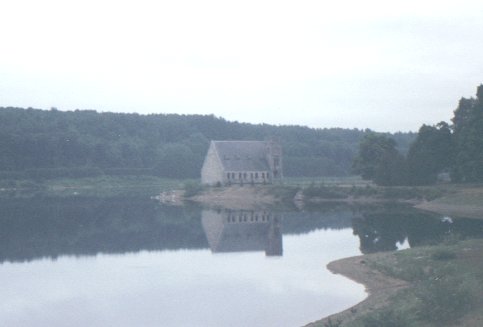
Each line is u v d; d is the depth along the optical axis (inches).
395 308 1551.4
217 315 1825.8
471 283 1596.9
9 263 2719.0
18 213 4972.9
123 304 1975.9
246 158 7332.7
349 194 6023.6
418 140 6117.1
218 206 5772.6
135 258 2849.4
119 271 2522.1
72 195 7514.8
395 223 3937.0
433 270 2069.4
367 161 6496.1
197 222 4350.4
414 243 3024.1
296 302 1953.7
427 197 5388.8
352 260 2593.5
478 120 5580.7
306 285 2190.0
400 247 2928.2
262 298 2017.7
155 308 1920.5
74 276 2425.0
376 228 3737.7
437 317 1421.0
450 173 5974.4
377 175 6097.4
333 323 1587.1
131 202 6333.7
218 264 2664.9
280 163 7436.0
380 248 2938.0
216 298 2034.9
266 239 3427.7
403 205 5334.6
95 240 3457.2
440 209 4808.1
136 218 4648.1
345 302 1931.6
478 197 4859.7
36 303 2003.0
